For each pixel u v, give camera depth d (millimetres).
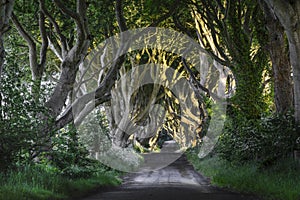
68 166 16391
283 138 16688
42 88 15117
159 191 15047
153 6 24297
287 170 15281
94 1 22156
